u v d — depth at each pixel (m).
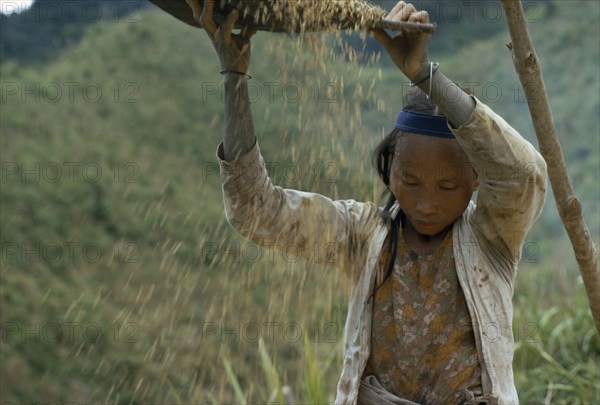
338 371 5.50
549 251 15.03
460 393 2.38
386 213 2.54
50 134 18.00
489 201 2.30
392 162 2.43
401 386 2.46
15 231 13.95
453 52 27.89
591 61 25.02
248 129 2.45
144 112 20.97
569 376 5.40
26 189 15.19
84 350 11.36
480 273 2.40
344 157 2.76
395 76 20.45
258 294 6.29
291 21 2.38
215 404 5.15
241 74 2.42
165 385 9.61
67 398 10.59
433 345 2.42
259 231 2.54
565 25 27.17
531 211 2.31
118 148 18.64
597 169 20.16
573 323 6.15
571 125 22.62
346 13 2.30
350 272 2.58
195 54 25.52
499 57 26.36
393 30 2.24
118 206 15.81
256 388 5.22
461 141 2.22
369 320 2.47
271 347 7.65
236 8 2.37
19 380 10.73
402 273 2.47
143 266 13.65
